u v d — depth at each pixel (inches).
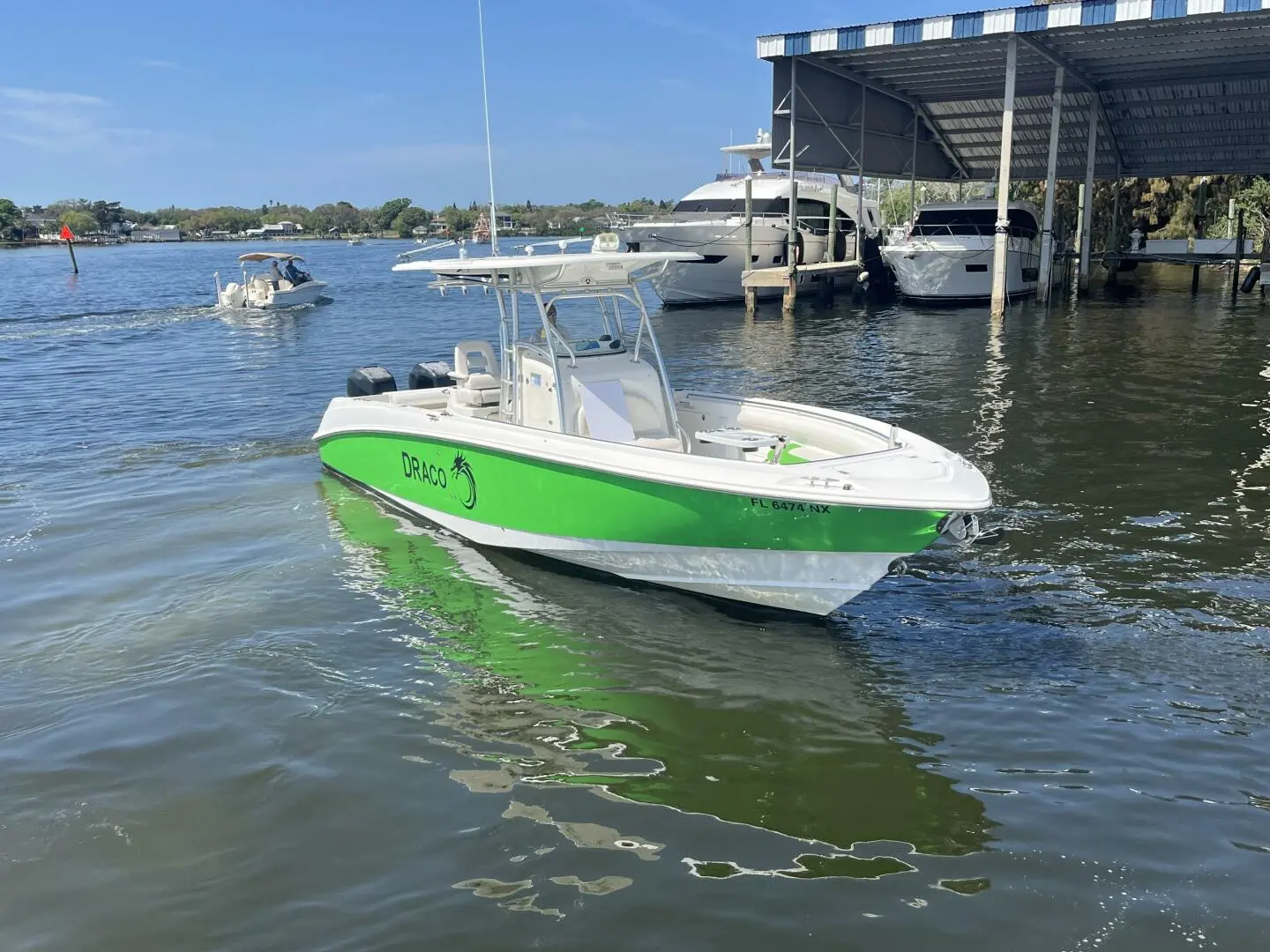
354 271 2138.3
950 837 163.3
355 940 141.6
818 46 901.8
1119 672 220.2
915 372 625.0
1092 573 277.0
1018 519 322.3
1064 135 1250.0
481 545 308.3
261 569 290.4
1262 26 788.0
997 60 975.0
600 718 203.9
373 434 341.4
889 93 1171.3
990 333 820.0
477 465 294.7
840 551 234.8
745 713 205.8
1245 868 153.8
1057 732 195.8
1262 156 1211.9
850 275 1221.1
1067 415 479.2
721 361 701.3
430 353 769.6
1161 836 162.2
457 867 157.2
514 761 188.5
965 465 244.5
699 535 250.7
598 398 289.6
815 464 244.5
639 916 145.2
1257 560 283.1
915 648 235.1
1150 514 325.1
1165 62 954.7
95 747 195.0
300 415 517.7
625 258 276.7
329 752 192.1
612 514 262.5
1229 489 349.7
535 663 229.5
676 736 196.9
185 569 290.7
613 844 162.6
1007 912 144.9
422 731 199.8
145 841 165.6
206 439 461.7
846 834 164.4
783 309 1046.4
